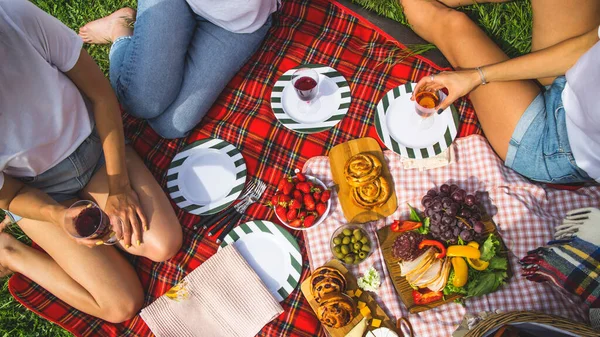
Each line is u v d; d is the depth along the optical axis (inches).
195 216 57.0
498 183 54.1
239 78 63.8
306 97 57.1
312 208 53.7
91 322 54.6
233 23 59.8
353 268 53.0
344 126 59.7
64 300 53.1
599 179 48.7
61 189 52.5
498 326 42.1
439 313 50.7
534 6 52.6
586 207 49.0
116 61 60.1
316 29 65.5
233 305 51.8
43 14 45.1
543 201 53.3
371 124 59.6
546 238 51.8
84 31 69.2
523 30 63.2
